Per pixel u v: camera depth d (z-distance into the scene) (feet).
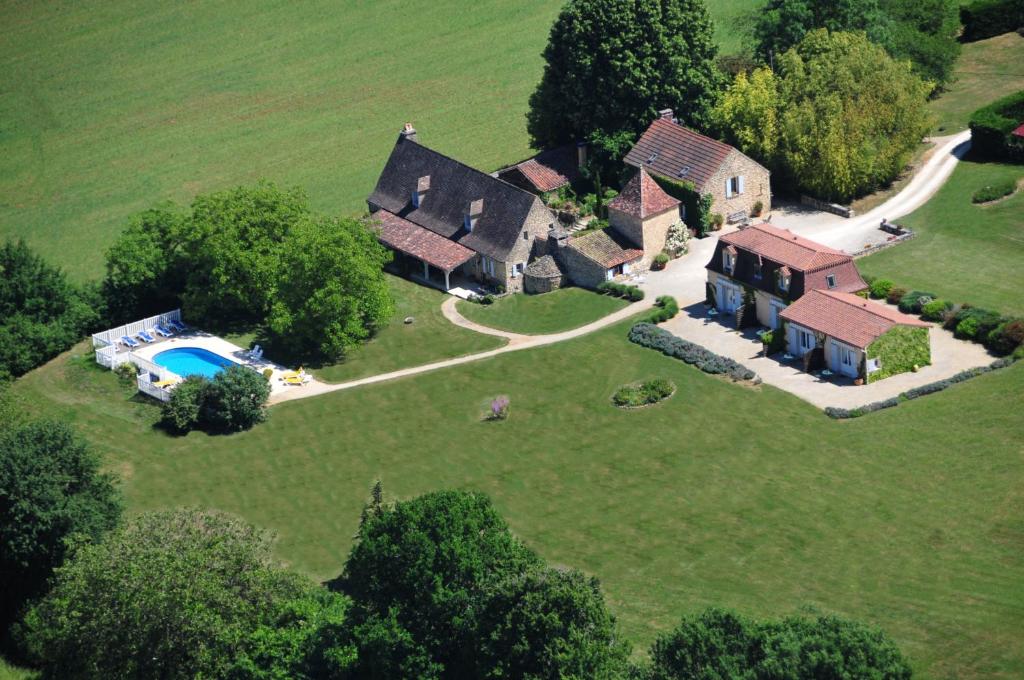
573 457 392.06
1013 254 449.48
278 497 394.52
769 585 330.54
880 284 433.48
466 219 497.05
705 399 404.77
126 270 489.67
